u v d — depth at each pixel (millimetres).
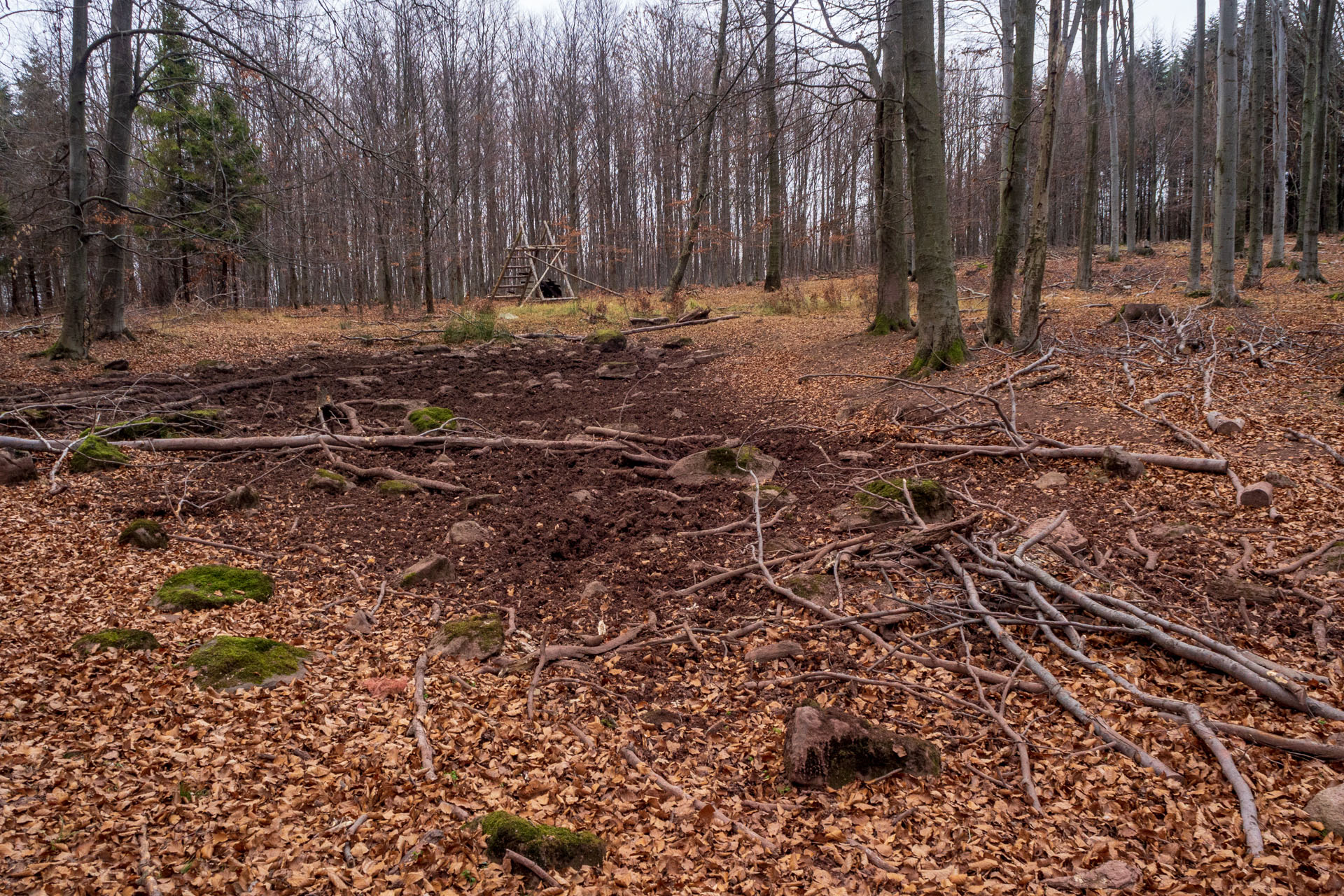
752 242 37594
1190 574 5992
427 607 6258
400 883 3297
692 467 9477
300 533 7652
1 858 3160
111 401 11977
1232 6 14492
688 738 4672
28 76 19984
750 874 3521
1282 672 4633
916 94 12594
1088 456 8453
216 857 3330
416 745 4332
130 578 6246
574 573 6918
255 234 16750
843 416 11523
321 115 12484
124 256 18766
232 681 4793
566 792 4062
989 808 3914
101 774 3797
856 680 5055
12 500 7695
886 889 3393
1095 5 20672
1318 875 3299
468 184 38188
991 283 13969
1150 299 18594
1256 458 7984
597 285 29609
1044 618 5473
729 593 6414
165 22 14102
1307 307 14922
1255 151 18781
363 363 17688
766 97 22125
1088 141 21578
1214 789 3908
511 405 13766
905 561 6523
